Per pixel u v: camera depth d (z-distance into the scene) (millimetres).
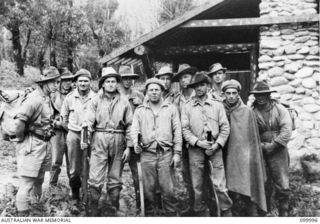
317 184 7215
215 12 9844
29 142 4891
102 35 26859
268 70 9094
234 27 9555
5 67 28859
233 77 10977
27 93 5055
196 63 12453
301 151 8812
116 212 5078
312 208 5574
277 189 5285
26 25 27078
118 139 5070
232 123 5051
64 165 8812
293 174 7254
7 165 8547
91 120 5074
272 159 5273
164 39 9992
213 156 4938
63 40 27062
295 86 8969
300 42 8992
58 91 6793
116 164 5102
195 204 4996
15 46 27422
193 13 8812
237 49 9859
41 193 5316
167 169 4906
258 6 9961
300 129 8867
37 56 29266
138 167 4914
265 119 5301
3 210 5090
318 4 9477
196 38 11398
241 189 4867
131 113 5195
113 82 5059
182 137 5094
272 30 9102
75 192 5820
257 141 4988
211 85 6242
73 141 5781
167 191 4926
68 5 26922
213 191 5031
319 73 8906
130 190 6223
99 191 5000
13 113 5258
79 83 5977
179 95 5809
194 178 4988
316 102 8867
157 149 4941
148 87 5023
